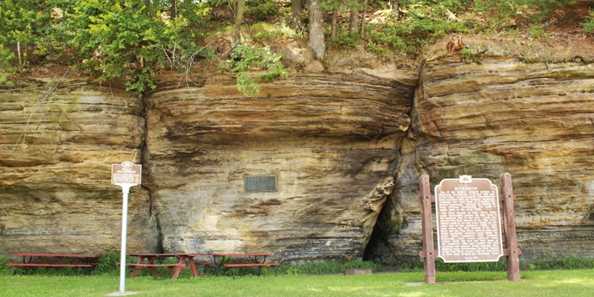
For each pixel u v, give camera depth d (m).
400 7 16.36
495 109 12.80
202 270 13.14
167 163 13.88
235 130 13.34
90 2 12.64
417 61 13.90
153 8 13.74
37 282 10.46
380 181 14.32
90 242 13.46
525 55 12.73
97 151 13.28
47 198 13.43
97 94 13.30
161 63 13.16
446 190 9.95
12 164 13.09
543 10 14.51
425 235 9.85
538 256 13.12
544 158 12.85
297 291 8.72
